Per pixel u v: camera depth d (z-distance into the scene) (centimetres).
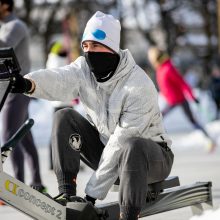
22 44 1255
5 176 686
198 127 2238
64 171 780
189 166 1847
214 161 1962
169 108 2256
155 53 2267
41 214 719
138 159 737
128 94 787
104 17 787
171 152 827
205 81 5372
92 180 789
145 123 786
